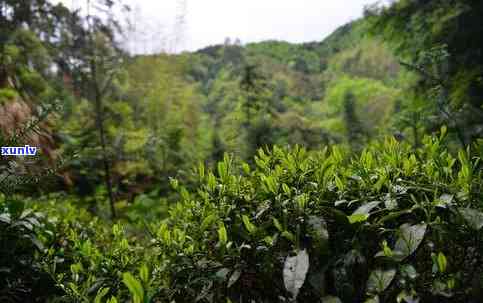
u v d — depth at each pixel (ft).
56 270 6.59
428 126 16.63
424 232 3.46
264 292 4.22
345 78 94.63
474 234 3.48
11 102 13.53
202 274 4.48
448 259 3.55
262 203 4.54
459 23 17.46
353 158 5.36
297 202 4.16
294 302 3.61
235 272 4.16
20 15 24.52
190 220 5.10
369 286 3.50
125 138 29.86
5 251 6.17
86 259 6.45
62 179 21.48
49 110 6.36
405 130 19.31
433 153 4.49
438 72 16.57
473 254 3.49
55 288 6.31
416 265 3.59
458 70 16.67
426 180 4.12
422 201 3.77
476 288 3.31
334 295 3.89
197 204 5.10
